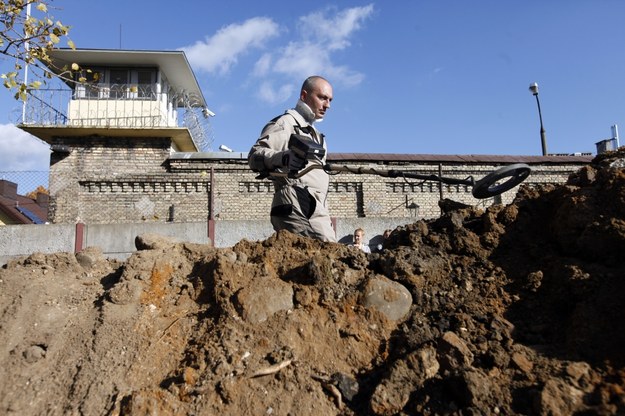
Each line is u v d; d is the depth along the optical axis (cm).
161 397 266
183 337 317
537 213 364
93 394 275
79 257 408
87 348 308
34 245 892
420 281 339
